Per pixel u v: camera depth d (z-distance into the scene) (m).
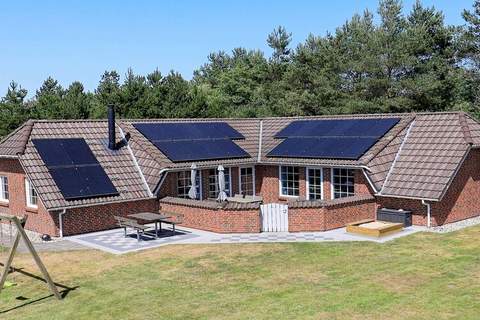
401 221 23.62
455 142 24.62
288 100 55.44
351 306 13.70
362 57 51.38
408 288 15.05
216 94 72.50
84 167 25.05
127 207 25.08
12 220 14.80
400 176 24.50
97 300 14.96
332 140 28.05
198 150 28.33
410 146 25.91
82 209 23.72
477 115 49.56
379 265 17.55
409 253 19.03
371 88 51.09
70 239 22.72
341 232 22.84
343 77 55.03
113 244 21.61
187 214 24.58
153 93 49.97
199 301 14.56
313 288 15.34
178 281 16.50
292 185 29.23
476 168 25.80
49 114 44.88
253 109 60.31
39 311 14.22
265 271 17.31
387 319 12.74
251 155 30.16
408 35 51.03
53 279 17.11
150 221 24.30
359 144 26.39
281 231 23.39
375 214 24.91
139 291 15.62
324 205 22.97
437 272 16.55
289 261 18.44
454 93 52.06
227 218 23.14
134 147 27.69
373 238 21.61
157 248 20.84
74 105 46.69
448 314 12.97
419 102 49.97
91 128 28.16
